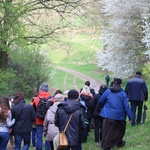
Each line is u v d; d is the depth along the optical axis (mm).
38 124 8594
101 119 9461
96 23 20156
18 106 7465
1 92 17156
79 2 18672
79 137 6406
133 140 8961
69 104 6375
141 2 27344
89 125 9641
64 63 61906
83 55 65125
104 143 7957
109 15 30562
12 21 14992
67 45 20172
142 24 28484
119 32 30250
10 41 15977
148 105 15570
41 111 8469
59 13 18797
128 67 31484
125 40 30656
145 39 24562
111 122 7844
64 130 6297
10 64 24281
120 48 31281
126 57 31219
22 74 24641
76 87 37031
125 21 29594
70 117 6312
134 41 30391
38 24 18609
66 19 19094
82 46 69250
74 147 6457
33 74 25125
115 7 29031
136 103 10594
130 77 35969
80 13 19141
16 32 15180
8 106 6770
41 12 18500
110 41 31312
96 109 9086
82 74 49906
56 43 19922
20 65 24438
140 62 31109
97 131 9242
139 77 10602
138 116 10930
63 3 18422
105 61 33250
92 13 19547
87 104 9297
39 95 8656
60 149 6270
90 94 9375
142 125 10648
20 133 7465
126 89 10586
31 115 7543
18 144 7516
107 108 7910
